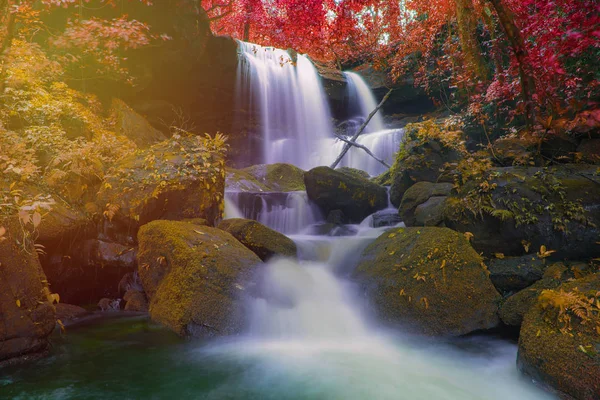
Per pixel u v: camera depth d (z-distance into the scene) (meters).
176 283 4.37
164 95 13.14
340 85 17.86
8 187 4.82
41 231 4.90
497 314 4.04
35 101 6.87
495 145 6.31
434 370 3.52
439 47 15.55
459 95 11.98
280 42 14.02
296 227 8.00
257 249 5.44
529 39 8.20
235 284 4.32
